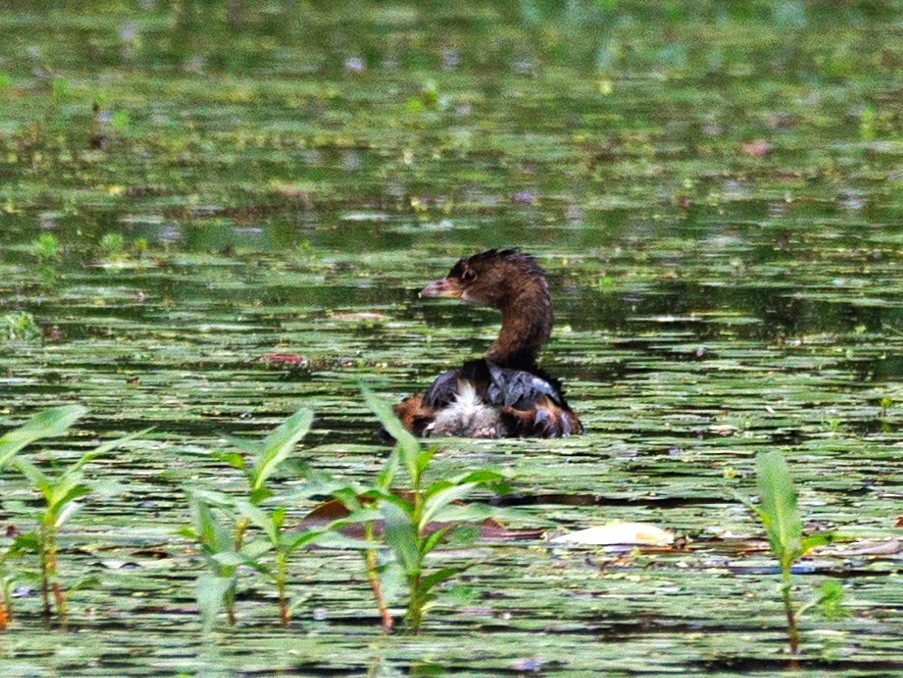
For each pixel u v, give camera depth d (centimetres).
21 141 2717
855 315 1678
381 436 1216
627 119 3056
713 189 2448
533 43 4000
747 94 3369
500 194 2381
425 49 3862
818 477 1103
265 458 854
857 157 2727
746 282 1836
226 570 820
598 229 2148
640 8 4644
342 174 2509
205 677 727
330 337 1564
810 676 732
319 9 4559
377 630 800
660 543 954
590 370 1457
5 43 3797
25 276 1825
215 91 3256
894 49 3994
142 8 4525
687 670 740
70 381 1362
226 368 1428
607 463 1150
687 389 1379
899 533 966
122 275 1839
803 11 4612
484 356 1479
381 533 920
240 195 2342
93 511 1009
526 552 940
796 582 881
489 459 1159
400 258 1950
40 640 782
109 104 3067
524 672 736
